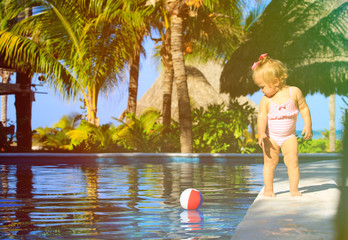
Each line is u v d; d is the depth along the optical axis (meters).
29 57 14.71
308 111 3.38
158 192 4.54
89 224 2.74
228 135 14.03
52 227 2.62
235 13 16.64
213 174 7.05
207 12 15.83
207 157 10.95
